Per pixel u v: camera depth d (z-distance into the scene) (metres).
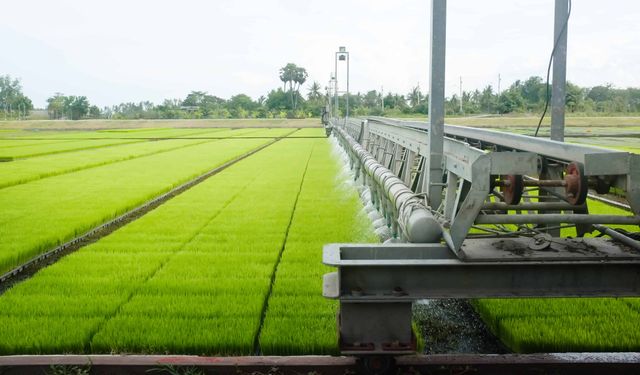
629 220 3.49
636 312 5.07
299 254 7.18
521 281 3.50
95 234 9.43
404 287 3.55
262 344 4.38
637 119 56.03
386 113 77.06
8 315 5.12
